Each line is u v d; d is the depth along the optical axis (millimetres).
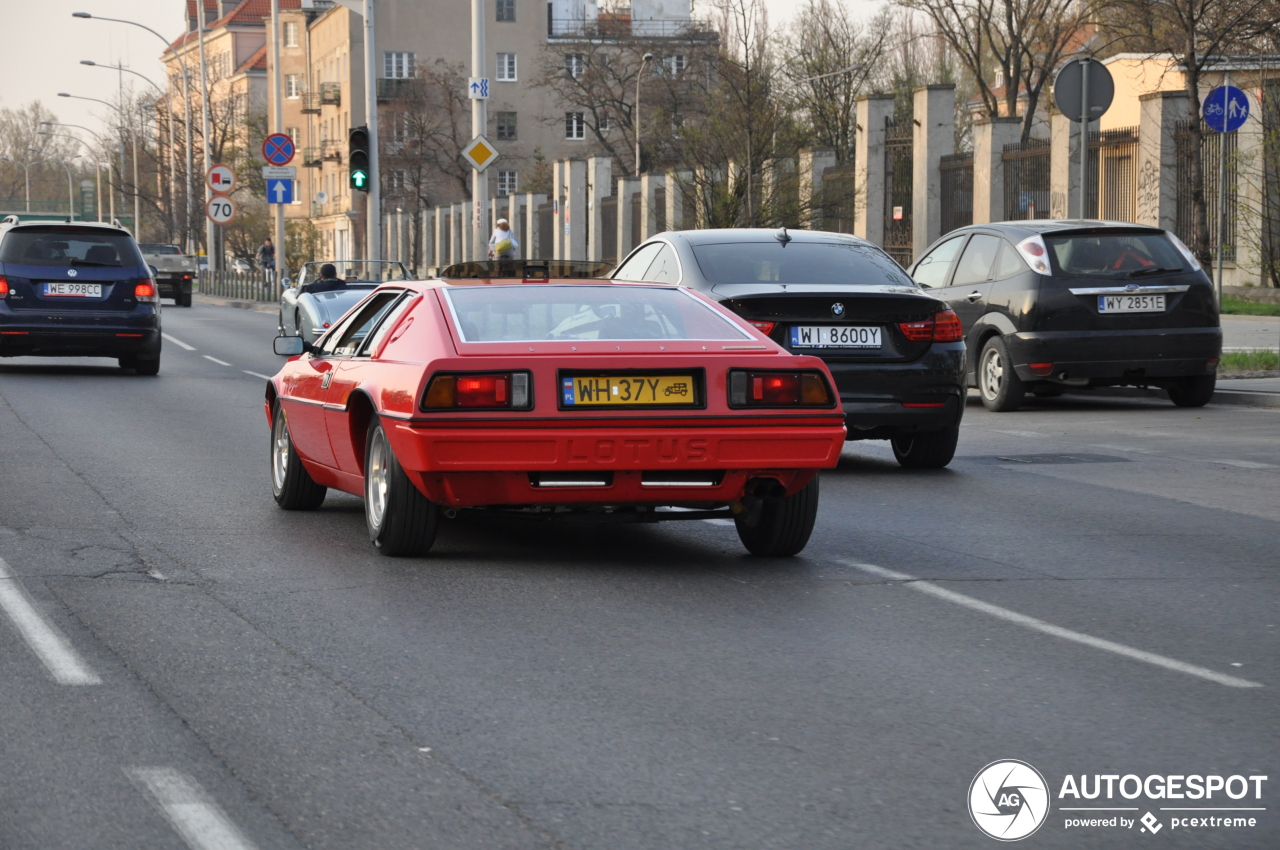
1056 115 29766
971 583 7656
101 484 11031
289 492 9820
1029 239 16094
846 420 11375
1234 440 13867
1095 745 5027
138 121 90688
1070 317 15742
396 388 7855
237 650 6188
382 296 9117
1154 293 15852
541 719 5266
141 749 4898
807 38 63938
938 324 11586
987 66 65938
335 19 96062
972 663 6070
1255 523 9570
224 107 94125
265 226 83750
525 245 58750
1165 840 4234
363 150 34031
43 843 4098
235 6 138125
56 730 5090
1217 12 28484
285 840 4129
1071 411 16609
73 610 6883
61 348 21328
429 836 4164
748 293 11336
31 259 21172
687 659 6105
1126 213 29109
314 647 6250
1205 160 28766
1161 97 28141
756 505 8328
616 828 4234
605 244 51094
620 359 7664
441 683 5719
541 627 6633
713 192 33125
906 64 69875
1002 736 5113
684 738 5062
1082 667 6027
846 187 35969
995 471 12023
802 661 6082
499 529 9273
